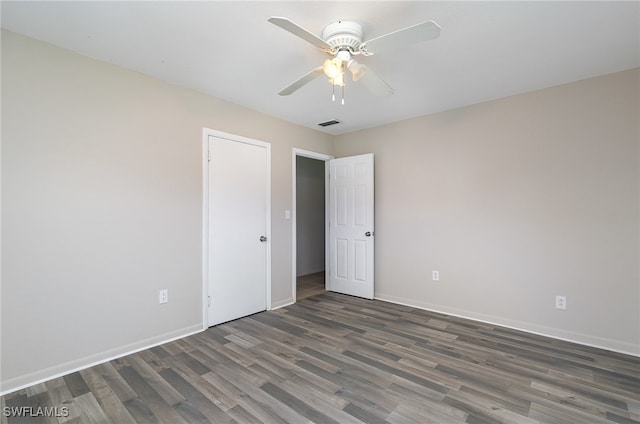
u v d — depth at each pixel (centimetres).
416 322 321
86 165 230
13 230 201
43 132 212
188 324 290
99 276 236
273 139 370
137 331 256
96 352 234
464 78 268
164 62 241
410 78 267
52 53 215
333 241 447
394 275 393
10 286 200
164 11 179
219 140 315
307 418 173
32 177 207
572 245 276
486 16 183
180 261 284
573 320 275
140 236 258
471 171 331
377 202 409
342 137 449
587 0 169
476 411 178
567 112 277
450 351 254
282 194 381
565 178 279
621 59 236
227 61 239
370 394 195
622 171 254
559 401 187
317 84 279
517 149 303
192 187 293
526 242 298
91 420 172
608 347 259
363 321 325
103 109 238
